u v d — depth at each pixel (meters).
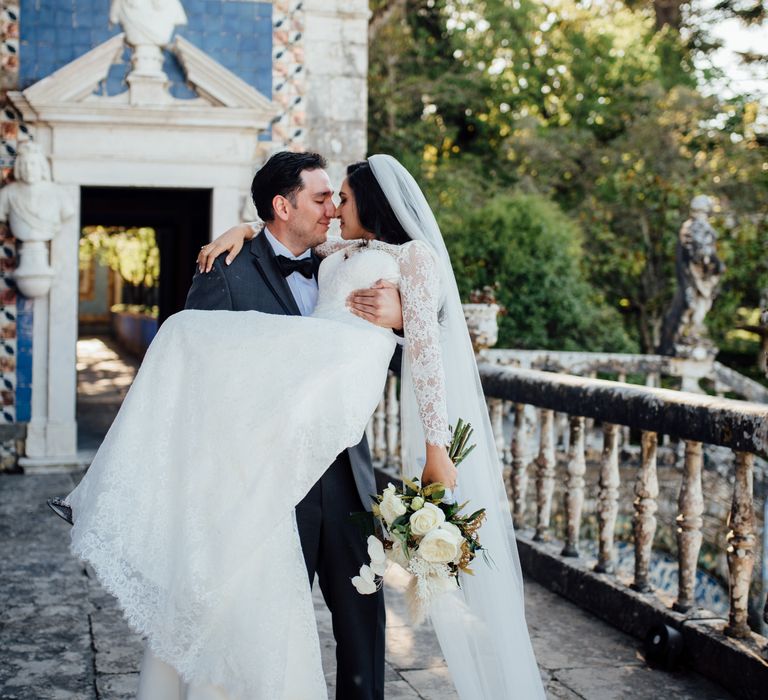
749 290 16.86
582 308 14.80
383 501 2.62
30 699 3.50
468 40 19.61
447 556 2.53
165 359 2.73
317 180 2.99
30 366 9.02
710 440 3.77
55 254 8.96
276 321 2.71
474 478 3.03
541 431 5.30
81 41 8.94
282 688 2.50
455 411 3.02
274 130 9.40
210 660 2.50
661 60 20.73
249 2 9.30
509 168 19.30
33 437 9.00
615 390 4.48
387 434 7.64
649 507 4.30
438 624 2.98
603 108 19.94
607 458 4.62
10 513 7.04
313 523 2.81
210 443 2.61
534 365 10.77
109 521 2.57
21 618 4.48
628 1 20.92
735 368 18.55
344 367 2.66
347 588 2.85
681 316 11.32
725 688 3.59
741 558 3.67
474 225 14.83
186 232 10.16
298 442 2.59
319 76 9.46
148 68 8.88
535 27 20.09
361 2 9.48
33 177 8.63
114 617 4.52
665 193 16.89
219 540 2.54
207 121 9.03
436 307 2.80
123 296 28.58
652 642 3.89
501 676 2.99
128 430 2.67
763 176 17.08
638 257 17.02
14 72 8.86
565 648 4.05
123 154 8.99
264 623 2.52
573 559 4.90
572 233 15.04
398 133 18.25
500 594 3.03
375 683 2.86
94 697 3.53
